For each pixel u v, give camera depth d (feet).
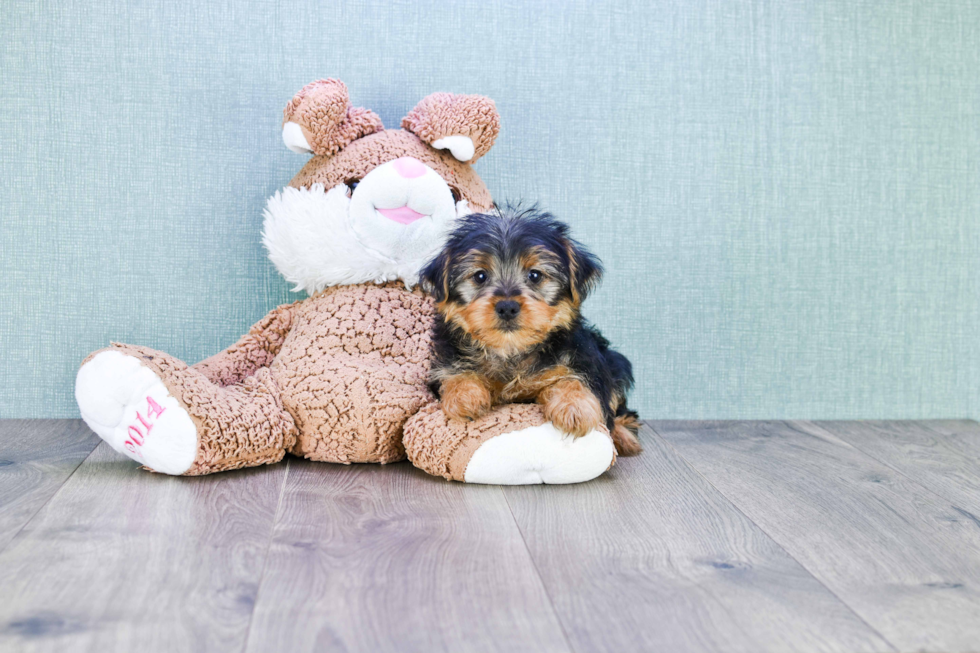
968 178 8.71
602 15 8.16
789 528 5.21
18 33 7.61
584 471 5.97
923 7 8.47
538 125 8.18
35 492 5.60
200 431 5.88
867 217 8.62
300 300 7.57
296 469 6.37
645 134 8.29
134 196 7.88
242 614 3.78
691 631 3.72
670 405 8.57
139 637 3.54
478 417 5.97
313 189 6.90
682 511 5.50
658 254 8.40
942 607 4.03
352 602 3.93
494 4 8.05
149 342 8.02
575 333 6.23
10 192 7.74
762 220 8.48
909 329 8.79
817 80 8.43
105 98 7.75
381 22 7.97
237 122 7.91
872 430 8.25
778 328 8.62
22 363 7.92
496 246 5.82
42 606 3.82
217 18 7.80
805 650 3.57
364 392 6.40
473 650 3.51
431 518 5.22
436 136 7.05
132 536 4.77
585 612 3.89
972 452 7.38
